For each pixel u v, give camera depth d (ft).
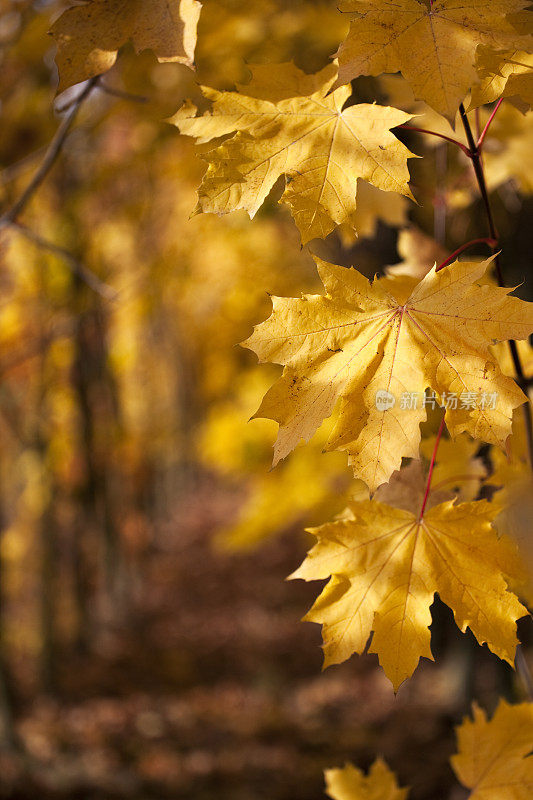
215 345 34.27
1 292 23.27
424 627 3.16
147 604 46.52
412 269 4.88
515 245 9.25
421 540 3.23
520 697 14.93
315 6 9.81
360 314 2.97
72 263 6.64
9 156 11.35
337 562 3.27
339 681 30.32
